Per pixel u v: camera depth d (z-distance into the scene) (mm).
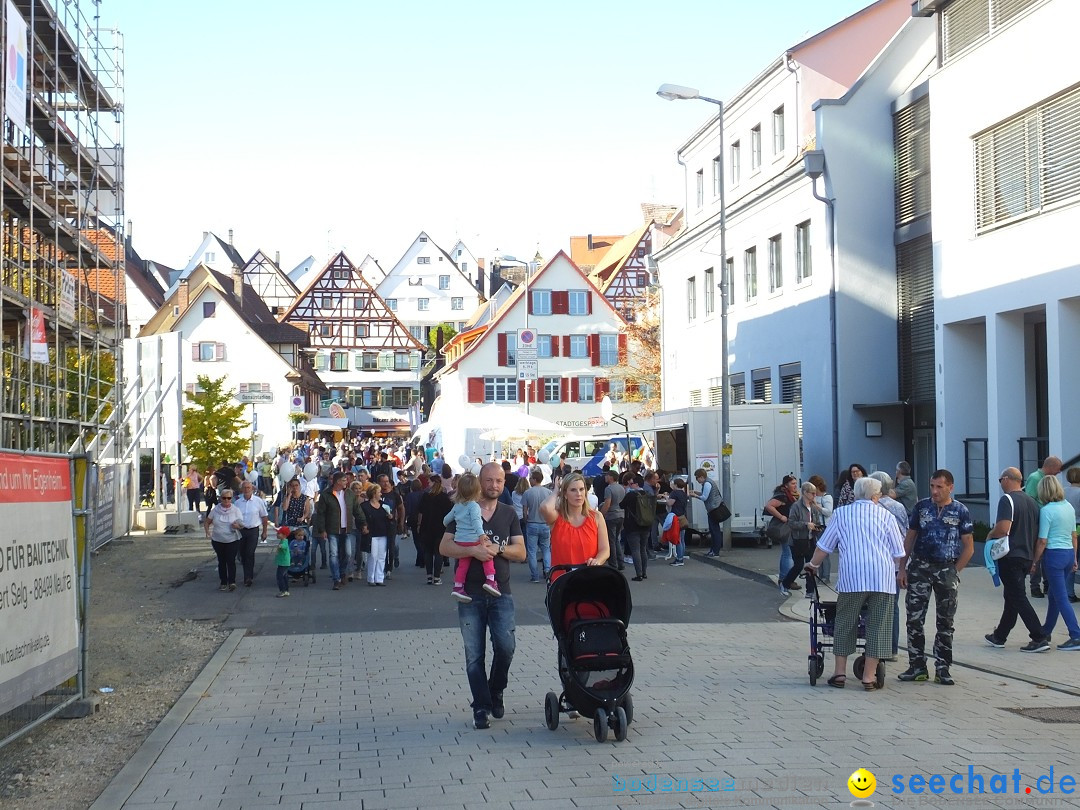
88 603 9406
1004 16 20203
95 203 28406
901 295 27109
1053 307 18812
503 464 25375
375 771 7246
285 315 91312
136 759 7707
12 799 6926
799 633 13516
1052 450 18812
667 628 13945
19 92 19656
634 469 22422
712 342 35875
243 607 16578
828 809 6109
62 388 24391
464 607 8516
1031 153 19469
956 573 9984
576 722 8594
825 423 27656
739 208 32656
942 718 8477
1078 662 10914
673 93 23734
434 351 115812
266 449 67875
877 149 27281
